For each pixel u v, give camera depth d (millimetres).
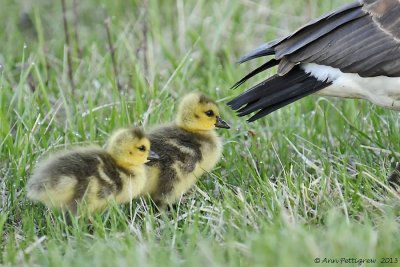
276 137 13391
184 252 9500
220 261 9016
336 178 11430
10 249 9711
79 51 16250
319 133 13609
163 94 14156
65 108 13234
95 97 14477
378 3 11258
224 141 13266
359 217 10391
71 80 14766
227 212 10555
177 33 17250
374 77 11109
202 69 16047
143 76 14844
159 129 11891
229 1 17688
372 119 13336
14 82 15578
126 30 16609
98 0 19000
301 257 8641
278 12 17719
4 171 12195
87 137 13344
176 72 14164
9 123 13391
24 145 12430
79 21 18641
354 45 11102
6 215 10609
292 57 11328
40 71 16125
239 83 11969
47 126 13195
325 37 11234
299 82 11367
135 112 13469
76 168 10672
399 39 11031
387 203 10781
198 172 11906
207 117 11734
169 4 18031
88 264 9070
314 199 11055
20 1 19219
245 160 12578
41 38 16562
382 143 12945
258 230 9883
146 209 11141
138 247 9453
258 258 8695
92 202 10812
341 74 11227
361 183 11641
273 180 12266
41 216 11234
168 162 11484
